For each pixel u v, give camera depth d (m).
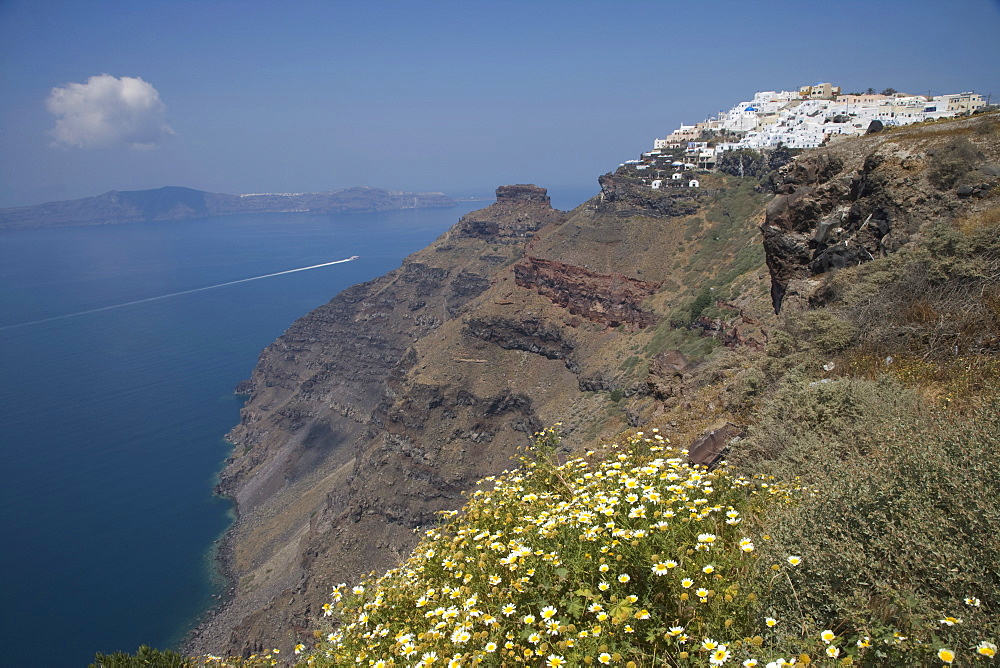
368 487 86.12
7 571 92.31
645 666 4.63
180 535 102.81
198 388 180.00
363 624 6.38
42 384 179.62
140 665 7.62
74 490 118.25
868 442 7.80
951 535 4.64
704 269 84.19
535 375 92.94
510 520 7.03
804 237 20.98
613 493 6.31
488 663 4.79
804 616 4.45
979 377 9.12
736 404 13.66
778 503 6.41
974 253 12.35
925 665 3.83
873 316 12.87
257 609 75.75
